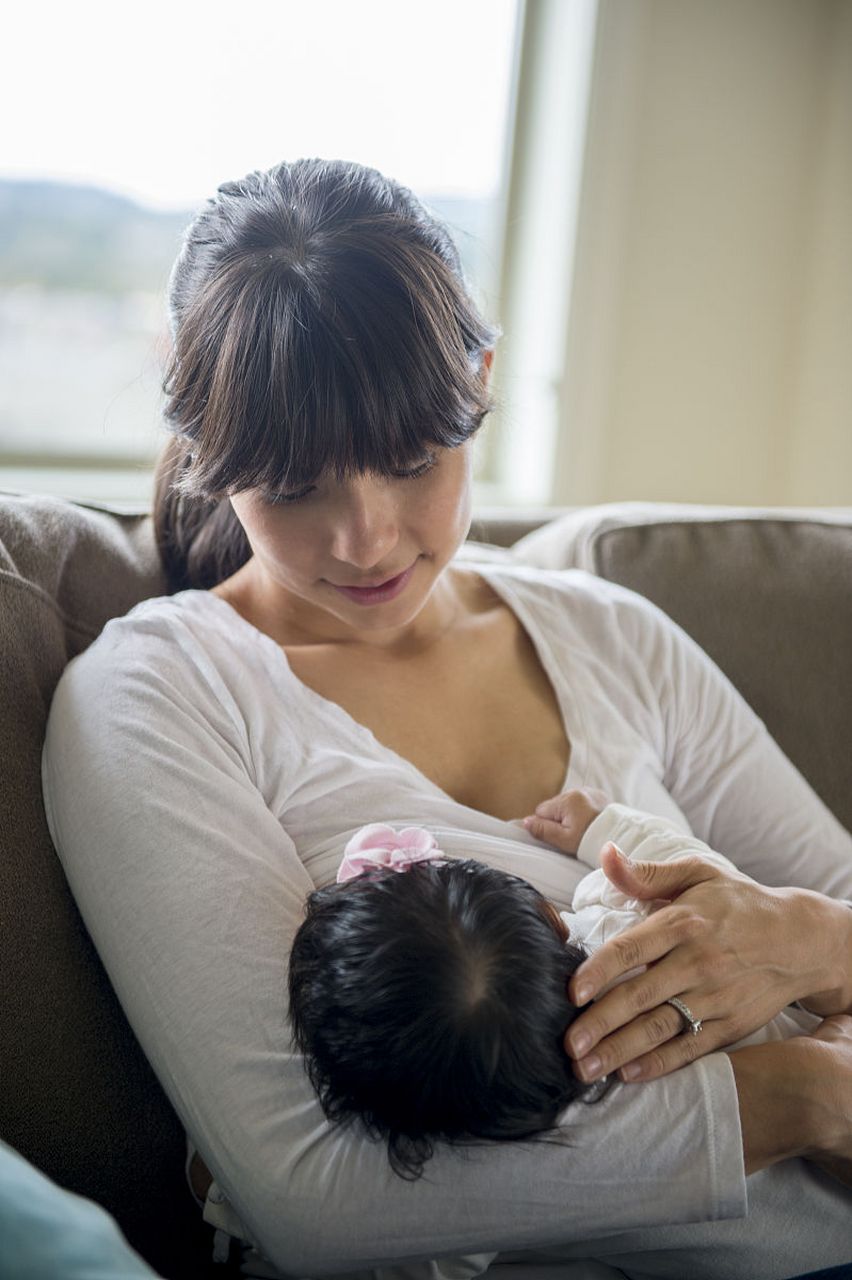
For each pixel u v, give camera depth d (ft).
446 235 3.13
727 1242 2.60
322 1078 2.39
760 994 2.65
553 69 6.66
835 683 4.19
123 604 3.58
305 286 2.68
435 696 3.30
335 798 3.00
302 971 2.46
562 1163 2.35
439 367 2.73
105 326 6.13
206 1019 2.49
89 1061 2.88
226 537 3.64
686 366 7.13
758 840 3.49
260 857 2.70
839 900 3.19
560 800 3.13
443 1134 2.32
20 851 2.90
